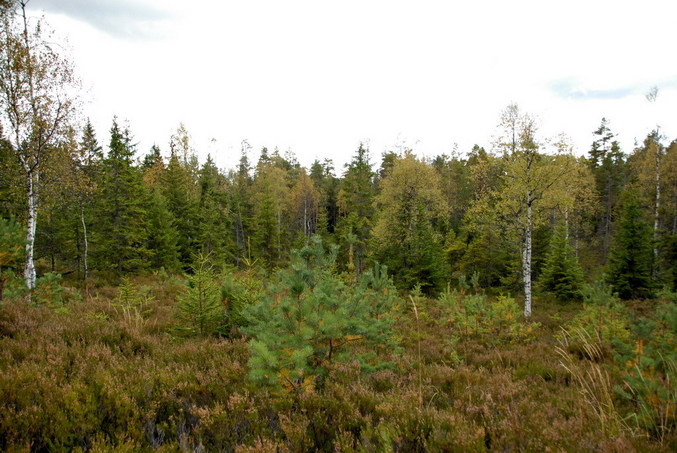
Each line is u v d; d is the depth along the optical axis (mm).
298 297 4945
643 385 4840
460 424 4211
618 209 35625
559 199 18141
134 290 12422
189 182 40312
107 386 4469
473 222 22453
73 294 13195
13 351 5500
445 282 24562
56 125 13609
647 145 38562
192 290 8461
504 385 6066
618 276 20266
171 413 4465
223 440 3959
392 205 28547
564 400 5402
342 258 22078
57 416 3787
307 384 4879
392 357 7395
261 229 38188
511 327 10383
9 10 13047
